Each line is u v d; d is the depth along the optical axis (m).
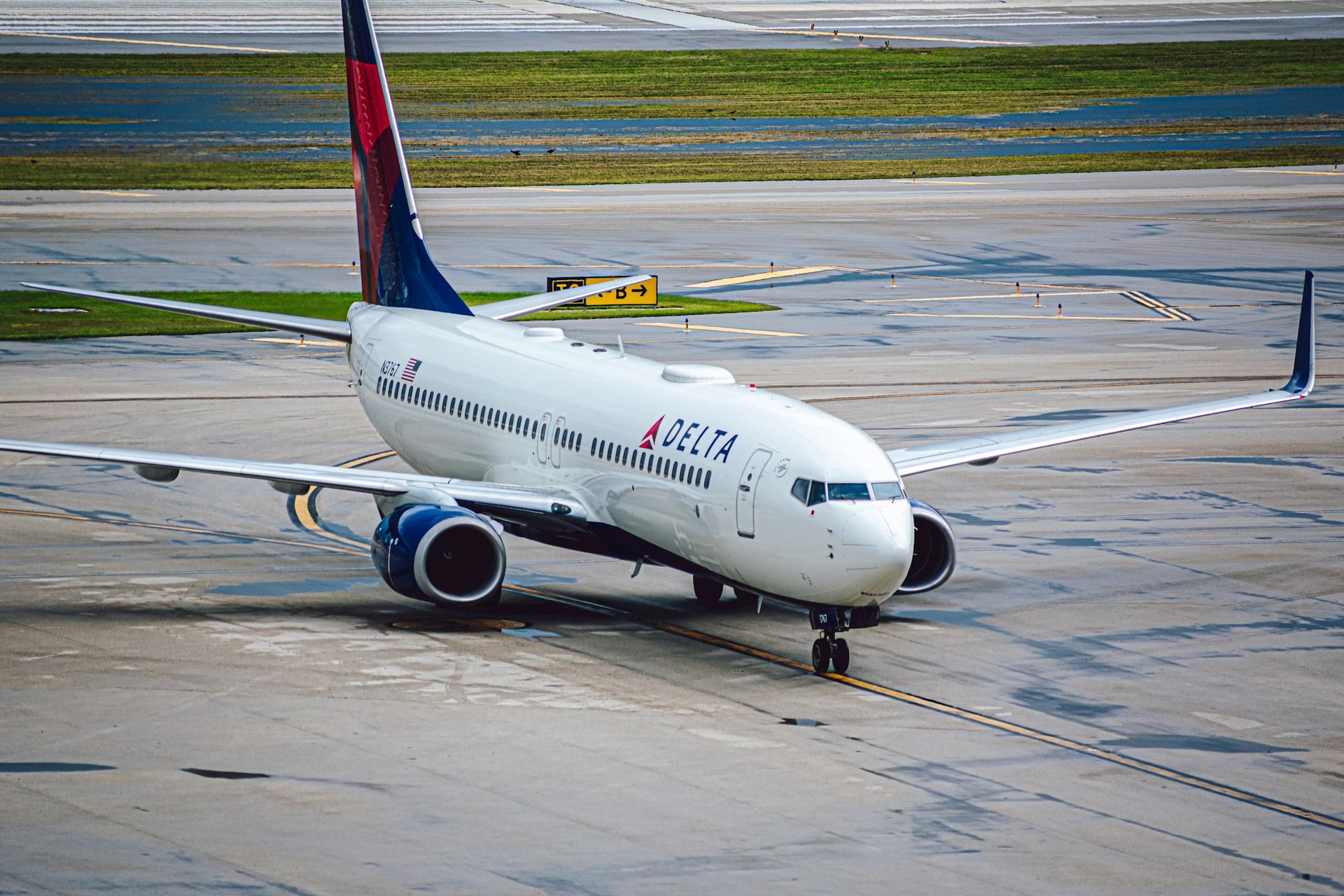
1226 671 99.50
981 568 124.62
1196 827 74.00
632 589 119.00
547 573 123.31
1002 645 104.50
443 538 107.69
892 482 94.94
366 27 141.62
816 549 92.75
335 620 108.31
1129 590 118.44
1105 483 154.25
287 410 182.00
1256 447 170.38
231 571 121.62
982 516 141.75
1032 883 67.19
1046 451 167.75
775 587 97.00
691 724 87.25
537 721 87.25
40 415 175.00
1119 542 132.62
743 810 74.94
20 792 75.19
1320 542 133.12
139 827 71.44
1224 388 199.12
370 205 148.50
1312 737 87.38
